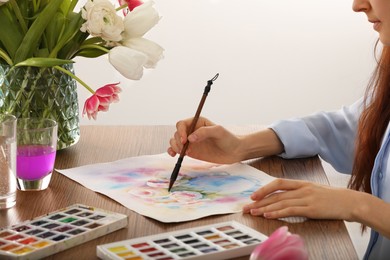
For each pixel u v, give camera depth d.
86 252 1.09
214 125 1.51
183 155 1.41
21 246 1.08
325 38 3.82
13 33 1.46
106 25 1.39
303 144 1.56
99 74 3.78
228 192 1.34
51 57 1.48
